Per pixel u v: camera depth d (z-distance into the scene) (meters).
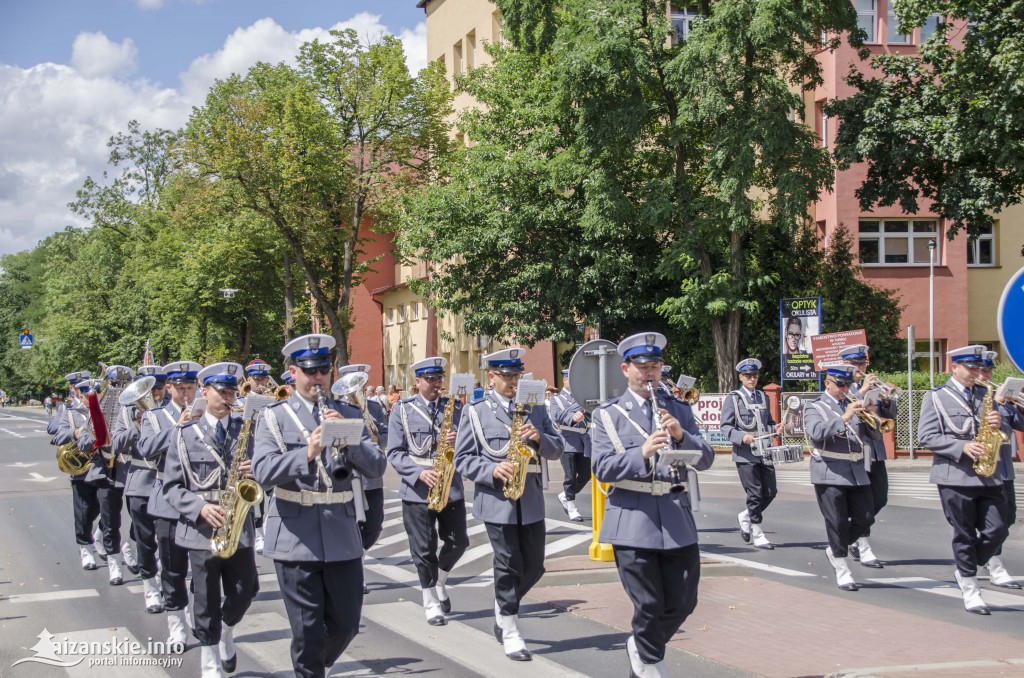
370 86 37.88
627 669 7.20
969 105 22.94
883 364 29.06
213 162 35.84
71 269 65.88
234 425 7.48
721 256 29.05
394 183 37.94
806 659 7.30
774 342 29.62
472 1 41.72
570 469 15.38
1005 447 9.38
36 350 87.94
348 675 7.17
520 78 31.09
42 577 11.66
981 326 34.91
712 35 24.47
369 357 54.06
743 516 13.11
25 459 33.25
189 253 45.94
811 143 25.75
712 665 7.19
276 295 47.31
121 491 11.27
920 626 8.32
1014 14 21.58
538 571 7.89
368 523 10.98
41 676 7.42
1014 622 8.53
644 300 29.33
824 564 11.52
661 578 6.28
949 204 24.48
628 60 25.33
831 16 25.38
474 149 31.00
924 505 17.12
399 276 51.16
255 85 39.03
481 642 8.11
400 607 9.60
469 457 7.89
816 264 29.97
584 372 10.80
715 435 27.39
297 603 6.05
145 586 9.70
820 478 10.18
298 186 36.62
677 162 27.95
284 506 6.15
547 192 29.36
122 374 11.57
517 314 29.38
